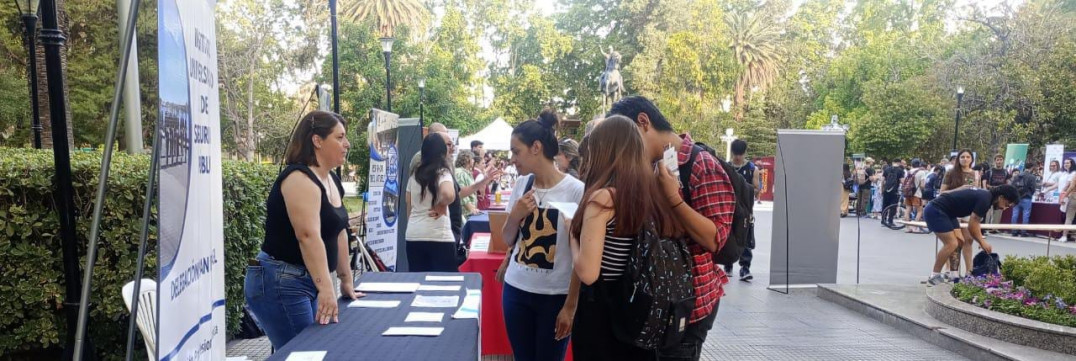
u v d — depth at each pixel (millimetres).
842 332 5086
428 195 4359
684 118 32219
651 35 33438
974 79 22828
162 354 1101
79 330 1260
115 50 14414
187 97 1306
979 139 23328
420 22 34062
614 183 2008
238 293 4520
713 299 2252
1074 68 20516
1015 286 5152
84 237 3480
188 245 1310
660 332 1970
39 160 3580
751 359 4348
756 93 38625
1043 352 4098
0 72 13242
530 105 38438
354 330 2186
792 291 6797
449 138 5176
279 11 24922
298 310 2457
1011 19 22281
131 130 5910
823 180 6875
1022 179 12414
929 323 4914
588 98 38812
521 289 2775
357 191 21938
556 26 41750
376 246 5113
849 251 10227
